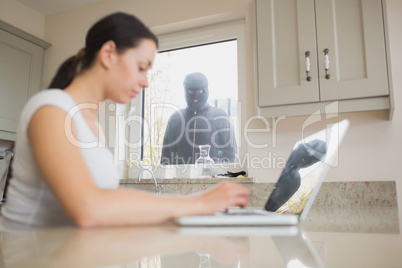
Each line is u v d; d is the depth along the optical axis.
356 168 1.86
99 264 0.22
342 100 1.70
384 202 1.78
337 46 1.72
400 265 0.23
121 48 0.84
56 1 2.70
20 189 0.71
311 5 1.80
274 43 1.87
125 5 2.62
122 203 0.54
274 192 0.79
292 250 0.29
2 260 0.23
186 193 2.14
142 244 0.31
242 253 0.27
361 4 1.70
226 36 2.38
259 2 1.94
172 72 2.53
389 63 1.61
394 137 1.82
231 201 0.61
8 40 2.49
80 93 0.86
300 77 1.78
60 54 2.79
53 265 0.21
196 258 0.25
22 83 2.60
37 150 0.60
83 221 0.52
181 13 2.42
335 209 1.44
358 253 0.28
